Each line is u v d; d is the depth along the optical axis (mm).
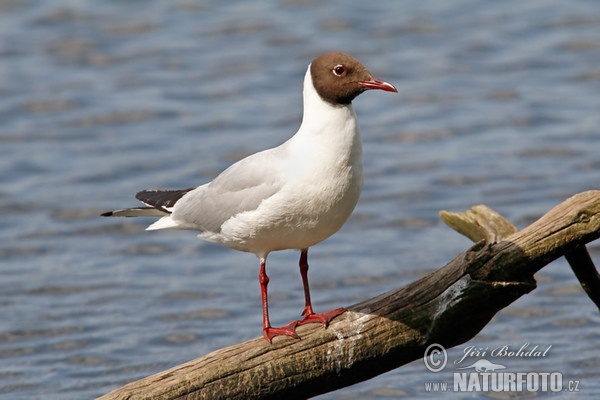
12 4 25469
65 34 24125
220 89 21969
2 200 17875
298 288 14906
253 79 22391
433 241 16344
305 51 23406
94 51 23469
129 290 15039
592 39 23656
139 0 26000
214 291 14938
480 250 8914
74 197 18000
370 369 9359
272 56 23281
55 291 15039
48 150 19688
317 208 9320
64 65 22875
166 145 19844
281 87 22047
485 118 20656
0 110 20984
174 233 17141
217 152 19500
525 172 18469
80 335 13727
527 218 16719
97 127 20578
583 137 19672
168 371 9133
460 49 23484
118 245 16625
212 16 25234
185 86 22078
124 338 13625
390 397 11930
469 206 17359
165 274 15578
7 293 14961
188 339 13516
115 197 17953
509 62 22875
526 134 19953
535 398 11688
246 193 9602
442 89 21891
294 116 20875
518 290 8914
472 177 18406
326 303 14336
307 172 9219
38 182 18531
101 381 12531
